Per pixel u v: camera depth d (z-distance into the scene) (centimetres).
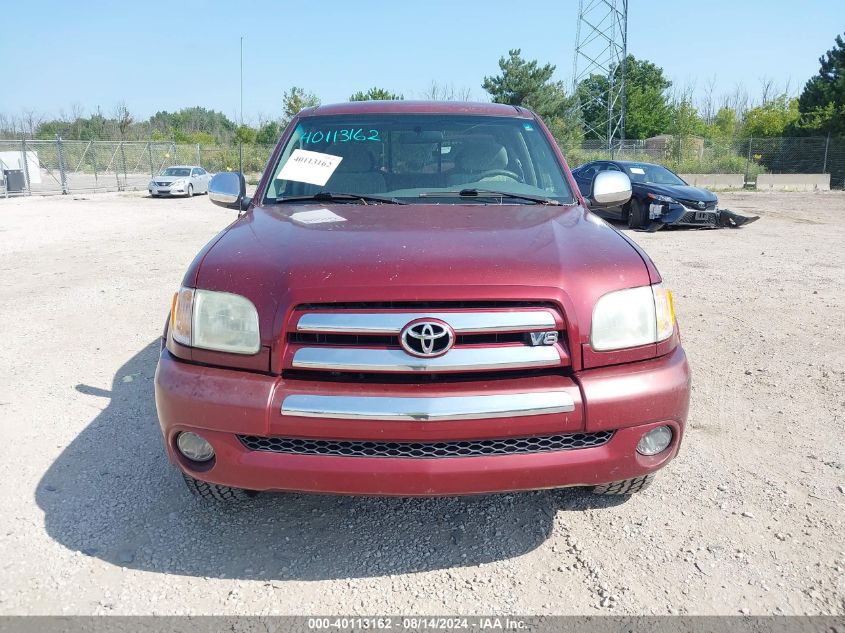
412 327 227
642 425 240
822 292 755
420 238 262
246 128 4934
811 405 425
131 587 249
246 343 237
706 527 289
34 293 757
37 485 323
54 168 3866
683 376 249
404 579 256
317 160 364
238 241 275
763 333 587
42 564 261
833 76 3553
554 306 235
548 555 271
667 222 1307
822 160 3244
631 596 246
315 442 234
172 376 245
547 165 370
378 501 312
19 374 482
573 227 289
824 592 247
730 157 3256
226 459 237
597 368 240
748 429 390
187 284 254
